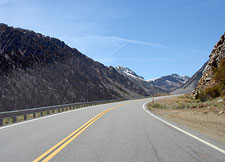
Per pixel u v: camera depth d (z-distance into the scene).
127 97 157.12
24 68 102.81
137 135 9.28
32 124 13.89
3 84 81.81
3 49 109.06
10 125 13.65
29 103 79.25
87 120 15.43
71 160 5.75
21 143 8.12
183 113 19.77
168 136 9.01
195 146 7.18
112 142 7.92
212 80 34.53
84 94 113.25
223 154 6.18
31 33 139.00
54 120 16.05
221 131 10.31
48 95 91.25
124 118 16.39
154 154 6.22
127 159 5.75
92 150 6.78
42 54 124.50
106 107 32.47
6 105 72.12
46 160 5.80
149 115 18.80
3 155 6.44
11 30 126.56
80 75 133.00
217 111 17.97
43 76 105.06
